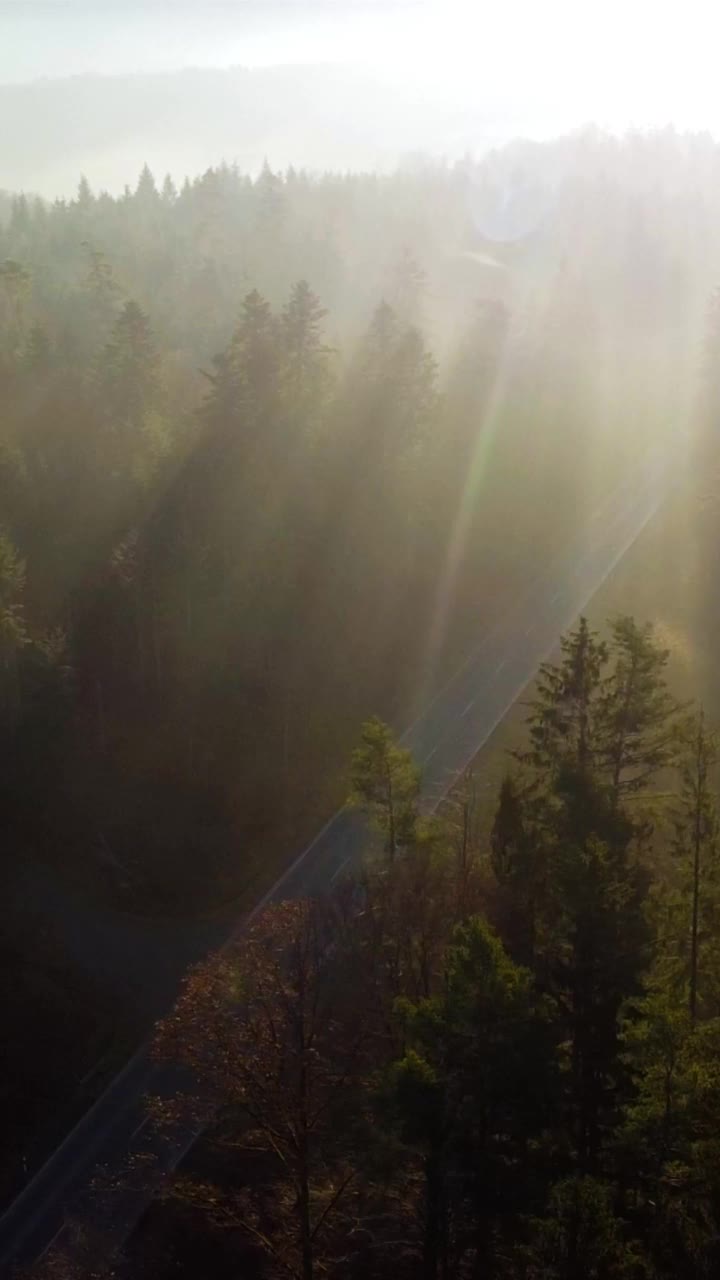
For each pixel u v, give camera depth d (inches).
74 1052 1333.7
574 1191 613.9
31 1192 1121.4
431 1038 700.7
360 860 1502.2
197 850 1632.6
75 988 1428.4
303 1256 772.0
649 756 1080.8
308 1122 793.6
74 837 1657.2
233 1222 895.1
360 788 1050.1
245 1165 994.7
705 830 971.3
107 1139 1168.2
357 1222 834.8
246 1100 804.6
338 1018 888.9
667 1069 648.4
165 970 1443.2
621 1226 639.8
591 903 802.2
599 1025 802.2
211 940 1477.6
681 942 924.0
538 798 1109.7
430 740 1688.0
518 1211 678.5
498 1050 673.6
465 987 690.2
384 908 983.0
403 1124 681.0
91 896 1577.3
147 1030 1352.1
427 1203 753.0
